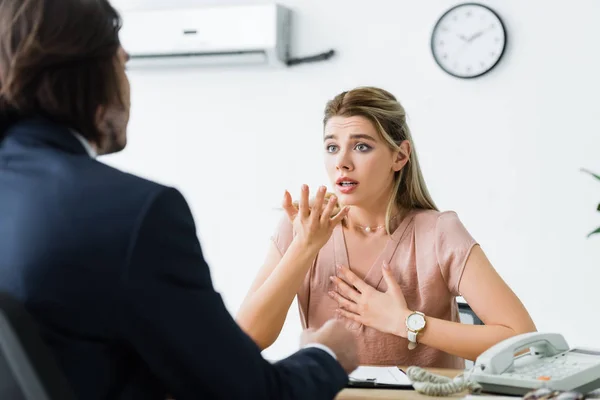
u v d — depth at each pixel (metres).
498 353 1.34
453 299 1.90
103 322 0.87
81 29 0.97
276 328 1.73
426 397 1.31
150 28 3.93
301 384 1.01
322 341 1.15
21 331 0.78
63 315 0.86
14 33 0.96
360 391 1.36
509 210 3.54
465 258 1.79
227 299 3.98
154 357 0.89
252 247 3.95
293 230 1.96
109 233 0.87
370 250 1.88
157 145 4.10
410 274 1.85
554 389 1.16
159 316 0.87
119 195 0.90
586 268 3.43
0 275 0.88
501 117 3.55
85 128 1.00
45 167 0.93
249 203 3.95
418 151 3.67
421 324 1.70
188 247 0.92
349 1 3.77
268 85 3.91
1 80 0.97
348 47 3.77
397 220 1.91
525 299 3.52
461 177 3.61
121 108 1.05
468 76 3.57
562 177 3.47
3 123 1.00
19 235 0.88
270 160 3.91
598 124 3.42
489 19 3.54
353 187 1.83
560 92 3.47
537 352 1.43
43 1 0.96
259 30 3.77
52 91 0.97
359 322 1.79
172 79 4.07
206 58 3.90
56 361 0.86
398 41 3.70
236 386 0.92
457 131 3.61
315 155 3.83
